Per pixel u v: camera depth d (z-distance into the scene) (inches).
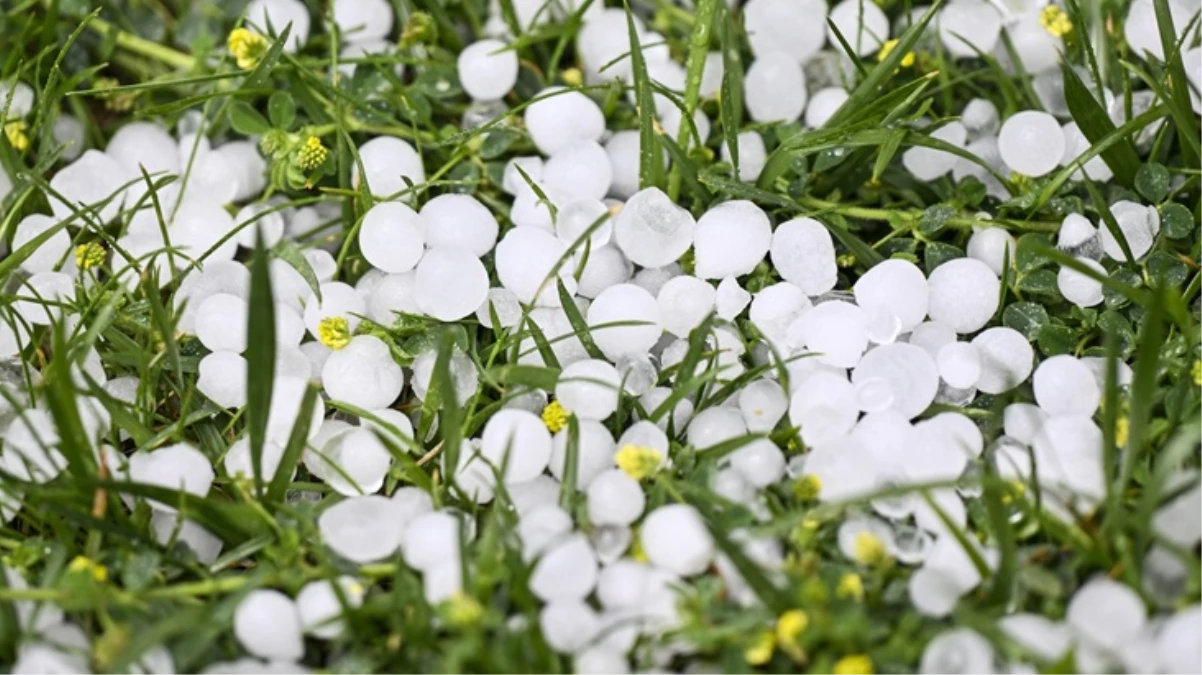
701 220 14.5
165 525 13.8
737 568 12.8
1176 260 14.5
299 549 13.5
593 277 14.5
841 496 13.5
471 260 14.3
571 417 13.7
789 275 14.5
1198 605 12.6
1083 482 13.4
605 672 12.8
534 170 15.2
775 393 14.1
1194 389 13.9
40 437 13.8
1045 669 12.5
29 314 14.5
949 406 14.2
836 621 12.7
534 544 13.2
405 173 15.0
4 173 15.1
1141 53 15.2
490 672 12.8
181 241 14.9
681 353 14.4
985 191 14.9
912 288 14.2
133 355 14.4
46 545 13.6
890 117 14.6
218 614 13.1
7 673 13.1
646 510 13.7
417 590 13.2
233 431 14.5
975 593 13.2
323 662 13.4
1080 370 13.9
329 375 14.3
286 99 15.1
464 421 14.2
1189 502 12.9
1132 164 14.8
